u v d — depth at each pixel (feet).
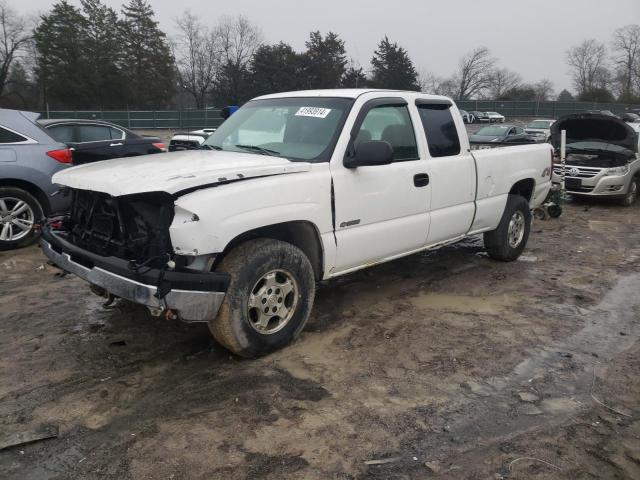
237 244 12.31
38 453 9.48
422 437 10.11
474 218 18.84
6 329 14.49
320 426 10.36
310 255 13.88
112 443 9.77
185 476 8.93
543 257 23.32
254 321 12.74
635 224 31.48
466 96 286.46
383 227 15.15
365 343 14.05
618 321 16.02
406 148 16.08
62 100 208.54
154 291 10.84
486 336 14.69
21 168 21.53
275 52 219.00
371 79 221.05
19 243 21.94
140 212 11.51
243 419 10.53
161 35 222.07
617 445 10.03
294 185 12.62
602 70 277.85
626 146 38.40
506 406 11.25
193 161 12.92
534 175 21.71
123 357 13.01
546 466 9.38
